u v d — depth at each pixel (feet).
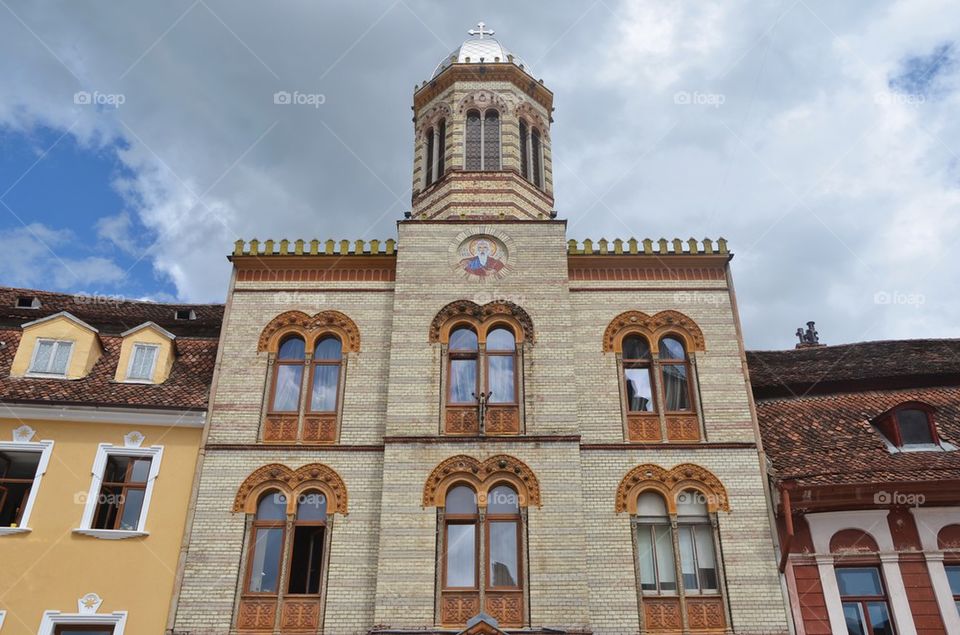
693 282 73.87
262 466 65.00
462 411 66.28
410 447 63.82
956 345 80.43
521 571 59.67
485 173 82.94
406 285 71.41
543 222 74.59
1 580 59.21
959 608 58.75
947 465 62.44
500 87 88.94
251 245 75.15
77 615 58.70
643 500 64.54
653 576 61.82
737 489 64.08
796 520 62.28
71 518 62.08
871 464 63.57
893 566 60.23
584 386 68.95
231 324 71.82
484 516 61.62
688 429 67.21
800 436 69.31
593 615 59.57
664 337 71.87
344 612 59.67
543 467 63.05
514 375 68.28
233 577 60.90
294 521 63.41
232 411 67.72
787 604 59.62
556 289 71.36
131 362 70.85
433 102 90.94
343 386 69.05
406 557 59.88
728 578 60.80
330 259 74.90
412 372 67.51
